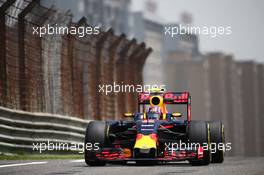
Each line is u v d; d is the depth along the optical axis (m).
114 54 72.31
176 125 39.41
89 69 67.00
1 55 52.62
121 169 34.88
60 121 59.47
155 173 32.47
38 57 57.72
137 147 37.00
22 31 55.00
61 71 61.00
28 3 54.91
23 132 53.03
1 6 52.59
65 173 32.56
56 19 59.25
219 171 33.69
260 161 45.03
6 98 52.94
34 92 57.34
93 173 32.50
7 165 37.84
